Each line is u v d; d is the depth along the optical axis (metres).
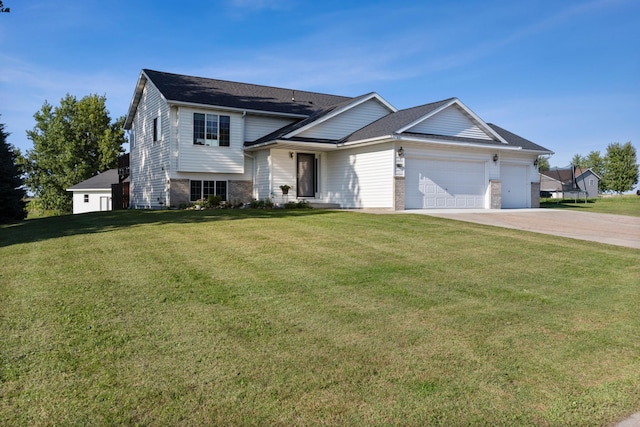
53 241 9.42
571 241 10.80
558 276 7.68
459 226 12.43
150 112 22.19
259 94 23.44
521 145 22.33
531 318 5.70
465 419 3.47
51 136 49.50
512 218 15.37
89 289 6.12
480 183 20.06
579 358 4.64
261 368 4.13
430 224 12.57
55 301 5.64
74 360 4.17
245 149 20.64
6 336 4.62
